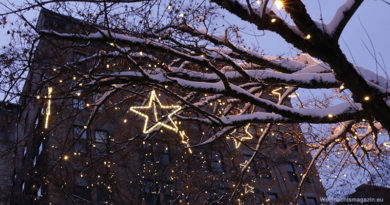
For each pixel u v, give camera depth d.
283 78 8.55
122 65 10.18
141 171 18.72
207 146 21.08
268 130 12.31
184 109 10.77
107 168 17.92
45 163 18.47
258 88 10.38
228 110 11.77
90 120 11.01
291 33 7.16
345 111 8.47
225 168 23.19
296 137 14.62
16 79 8.62
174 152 20.16
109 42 7.67
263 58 9.41
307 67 9.25
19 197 19.02
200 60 7.68
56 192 18.50
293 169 30.03
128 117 20.47
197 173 19.72
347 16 7.11
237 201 20.52
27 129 21.73
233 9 6.97
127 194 17.80
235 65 8.44
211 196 19.70
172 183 20.45
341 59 7.35
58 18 8.66
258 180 27.64
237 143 13.87
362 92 7.73
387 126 8.05
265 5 6.61
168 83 8.22
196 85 8.19
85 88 9.17
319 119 8.48
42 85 9.56
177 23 8.84
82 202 19.17
